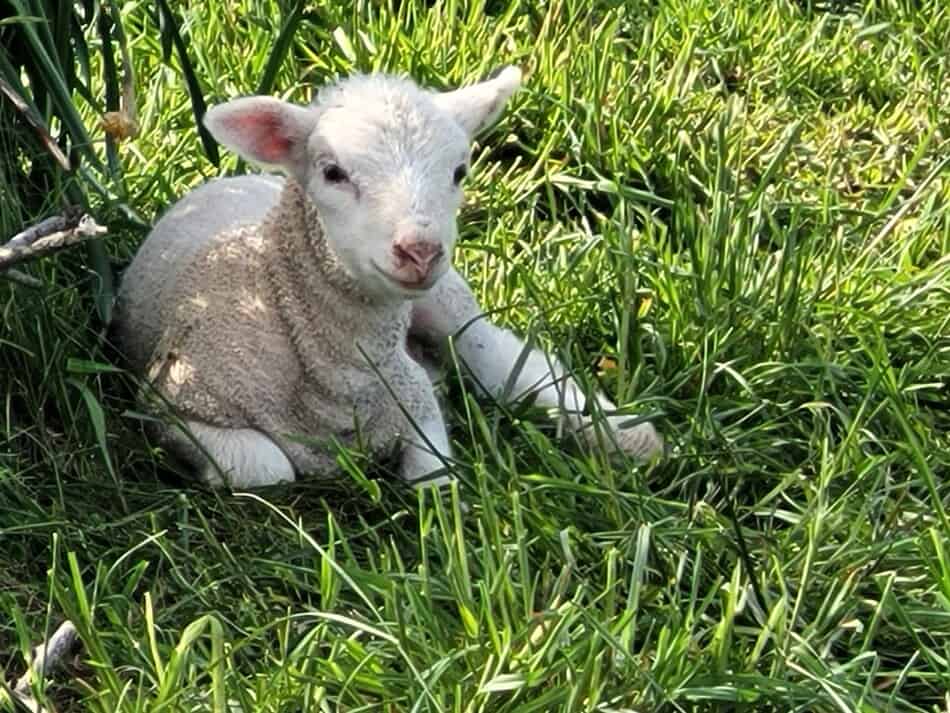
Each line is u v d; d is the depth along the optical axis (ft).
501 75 3.59
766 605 3.16
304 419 3.58
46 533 3.22
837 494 3.59
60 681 2.95
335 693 2.87
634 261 4.07
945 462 3.68
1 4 3.60
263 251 3.55
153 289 3.67
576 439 3.66
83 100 4.49
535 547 3.32
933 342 4.10
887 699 3.00
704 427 3.76
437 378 3.94
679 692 2.84
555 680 2.86
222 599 3.14
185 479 3.50
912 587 3.30
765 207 4.44
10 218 3.60
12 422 3.50
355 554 3.35
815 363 3.85
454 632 3.01
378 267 3.31
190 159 4.49
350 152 3.34
